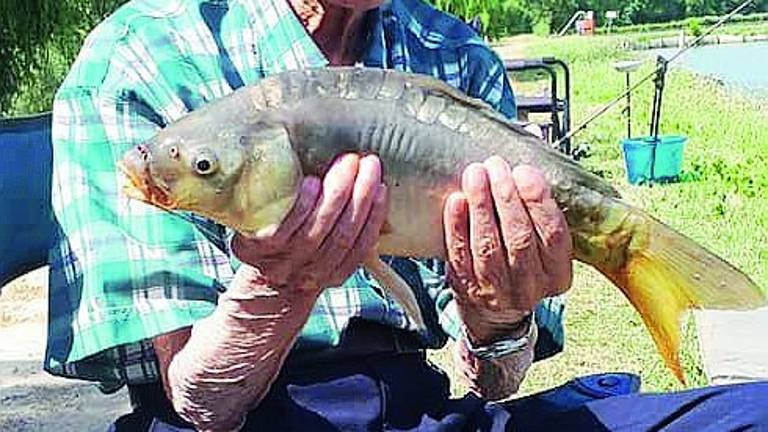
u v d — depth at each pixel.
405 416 2.01
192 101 1.98
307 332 1.94
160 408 1.95
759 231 8.30
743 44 35.50
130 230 1.89
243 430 1.92
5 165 2.38
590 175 1.64
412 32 2.24
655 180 10.62
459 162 1.58
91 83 1.99
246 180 1.51
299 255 1.57
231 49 2.03
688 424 1.97
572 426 2.02
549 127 9.71
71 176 1.95
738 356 4.56
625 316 5.58
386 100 1.57
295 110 1.54
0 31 8.13
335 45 2.11
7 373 4.95
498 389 2.11
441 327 2.11
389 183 1.57
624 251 1.64
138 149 1.52
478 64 2.29
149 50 2.00
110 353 1.88
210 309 1.86
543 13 42.19
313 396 1.96
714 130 15.02
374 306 1.99
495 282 1.64
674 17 46.75
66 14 8.23
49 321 1.94
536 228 1.60
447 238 1.60
